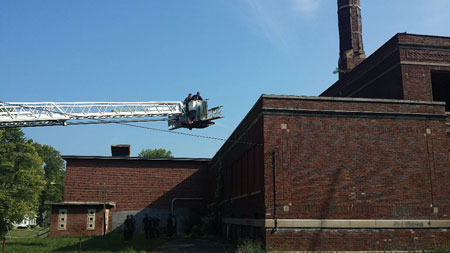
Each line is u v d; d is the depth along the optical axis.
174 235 35.91
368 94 28.52
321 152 20.11
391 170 20.59
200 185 41.69
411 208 20.38
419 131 21.36
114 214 39.59
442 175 21.09
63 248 23.17
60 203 34.16
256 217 20.78
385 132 20.97
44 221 82.12
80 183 39.75
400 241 19.88
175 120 39.72
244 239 22.56
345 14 37.78
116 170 40.53
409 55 25.42
